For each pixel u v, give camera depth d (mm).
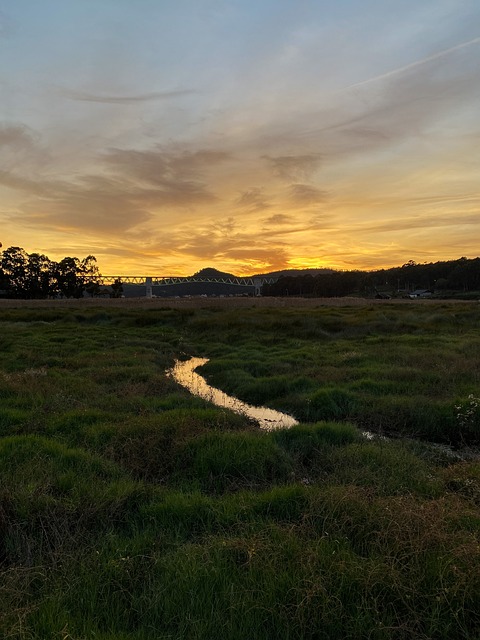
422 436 8055
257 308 36906
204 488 5391
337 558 3293
